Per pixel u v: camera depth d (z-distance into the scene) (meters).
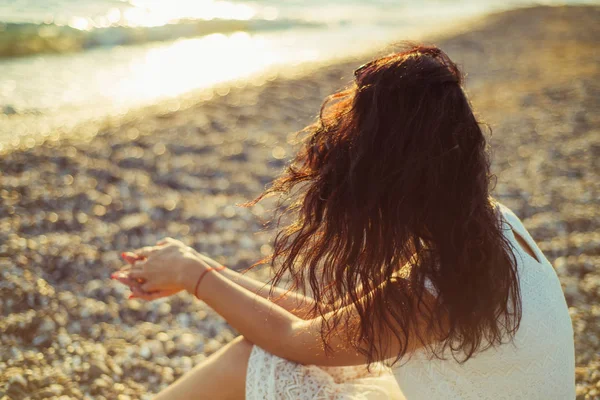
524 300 1.70
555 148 7.46
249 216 5.48
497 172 6.61
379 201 1.61
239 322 1.93
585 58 14.66
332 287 1.93
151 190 5.84
